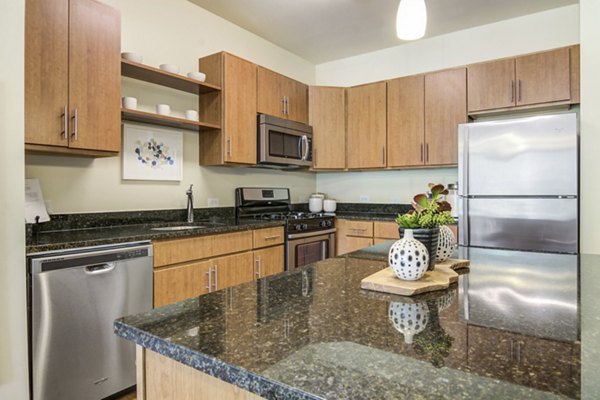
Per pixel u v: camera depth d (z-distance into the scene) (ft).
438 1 9.96
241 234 8.99
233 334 2.27
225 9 10.46
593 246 8.13
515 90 10.32
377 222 11.62
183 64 9.93
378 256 5.01
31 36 6.01
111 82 7.16
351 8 10.36
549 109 10.51
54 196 7.46
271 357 1.95
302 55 14.02
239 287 3.45
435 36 12.41
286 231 10.45
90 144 6.79
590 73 8.13
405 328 2.38
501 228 8.99
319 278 3.81
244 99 10.40
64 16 6.44
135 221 8.85
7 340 5.05
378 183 13.84
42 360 5.40
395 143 12.29
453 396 1.56
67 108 6.47
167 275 7.14
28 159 7.08
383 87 12.55
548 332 2.30
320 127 13.01
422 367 1.82
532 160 8.67
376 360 1.91
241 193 11.48
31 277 5.30
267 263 9.77
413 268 3.34
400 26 5.24
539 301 3.00
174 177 9.68
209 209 10.68
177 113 9.76
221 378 1.90
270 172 12.94
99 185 8.20
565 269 4.24
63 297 5.61
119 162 8.56
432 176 12.73
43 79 6.15
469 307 2.85
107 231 7.48
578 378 1.69
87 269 5.92
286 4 10.15
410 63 12.94
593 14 8.10
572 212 8.25
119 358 6.33
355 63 14.11
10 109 5.13
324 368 1.82
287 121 11.69
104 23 7.07
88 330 5.91
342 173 14.64
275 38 12.43
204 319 2.55
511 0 9.97
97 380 6.04
